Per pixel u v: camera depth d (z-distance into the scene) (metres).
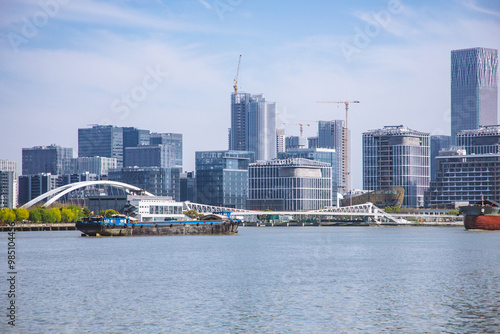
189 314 107.00
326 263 182.12
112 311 109.44
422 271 160.88
